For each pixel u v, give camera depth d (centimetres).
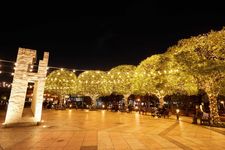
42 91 1673
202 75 1684
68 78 4066
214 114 1764
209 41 1686
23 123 1530
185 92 2528
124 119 2155
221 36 1653
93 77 3953
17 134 1181
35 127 1470
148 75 2880
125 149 852
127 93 3716
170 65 2166
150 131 1343
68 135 1157
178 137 1147
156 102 4450
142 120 2091
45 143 948
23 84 1596
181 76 1972
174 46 2145
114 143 961
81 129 1387
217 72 1631
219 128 1595
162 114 2522
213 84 1770
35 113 1614
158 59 2875
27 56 1647
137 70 3133
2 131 1287
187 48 1792
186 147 905
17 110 1535
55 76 4056
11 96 1539
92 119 2083
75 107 4541
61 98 4341
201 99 3153
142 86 3025
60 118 2144
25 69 1625
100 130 1353
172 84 2256
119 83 3666
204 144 976
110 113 3172
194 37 1828
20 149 838
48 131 1292
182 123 1884
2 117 2092
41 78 1683
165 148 877
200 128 1555
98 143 957
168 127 1573
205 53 1709
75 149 843
